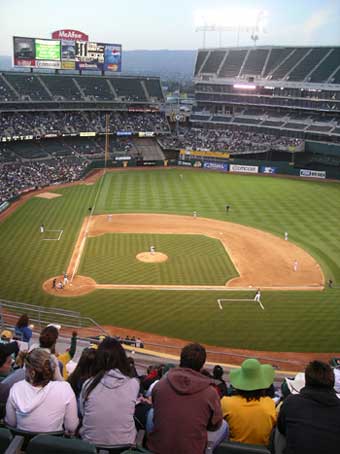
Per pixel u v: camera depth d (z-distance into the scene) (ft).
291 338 110.32
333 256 171.12
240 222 212.43
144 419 25.50
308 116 349.82
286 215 223.92
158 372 41.29
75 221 207.92
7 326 76.18
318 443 18.83
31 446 19.36
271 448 22.68
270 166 324.39
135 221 211.00
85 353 28.40
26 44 334.24
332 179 305.53
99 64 370.53
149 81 396.78
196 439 19.88
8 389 25.70
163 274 150.20
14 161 292.40
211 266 158.92
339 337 111.04
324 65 344.08
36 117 333.21
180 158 350.64
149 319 119.24
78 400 26.68
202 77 398.01
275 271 156.15
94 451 18.98
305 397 19.94
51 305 125.90
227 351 103.71
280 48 376.27
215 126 391.04
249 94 375.66
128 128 365.81
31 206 231.71
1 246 171.94
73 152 329.11
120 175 312.09
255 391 22.98
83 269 152.35
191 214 224.74
